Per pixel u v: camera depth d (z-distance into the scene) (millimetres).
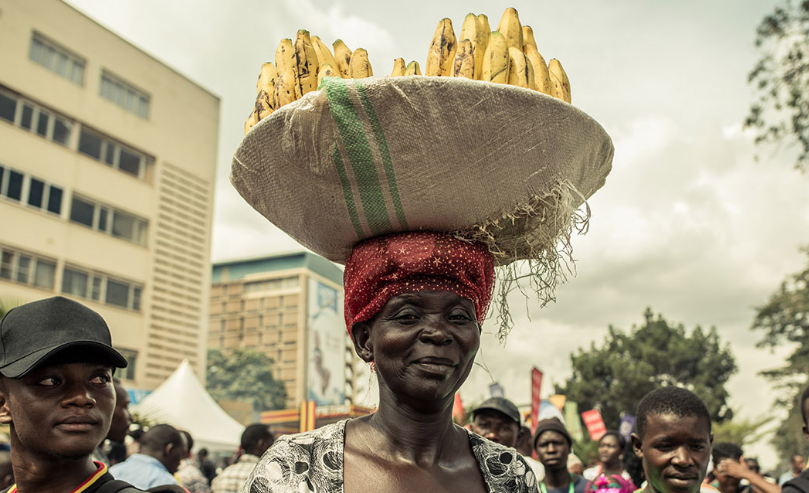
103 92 20078
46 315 1850
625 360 41656
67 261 18328
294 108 1433
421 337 1494
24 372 1730
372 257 1575
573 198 1635
